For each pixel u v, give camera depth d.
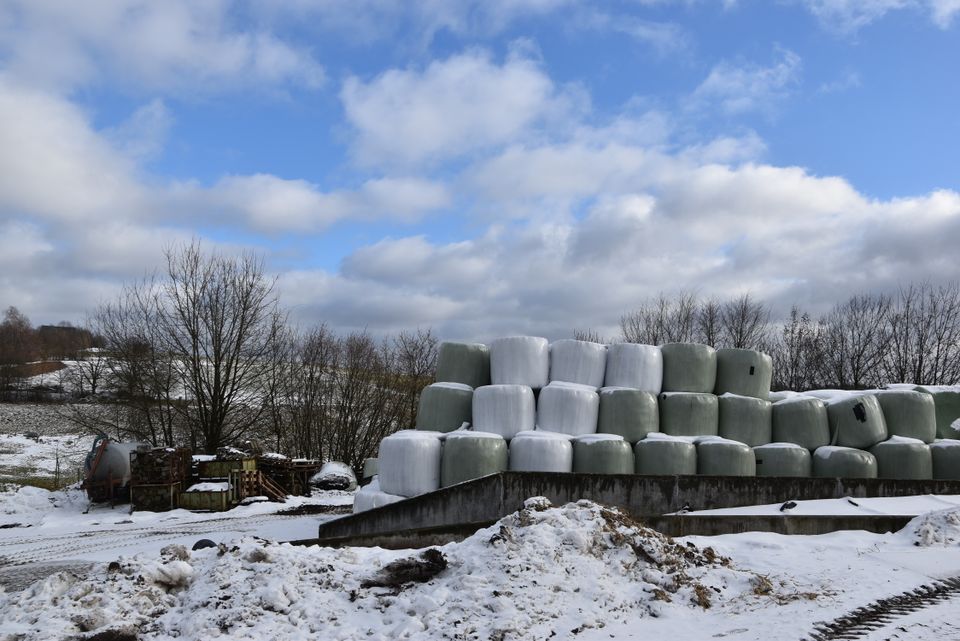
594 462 12.84
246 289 32.19
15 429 39.62
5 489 23.73
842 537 10.09
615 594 7.14
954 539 9.84
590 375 14.08
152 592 7.08
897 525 10.66
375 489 14.03
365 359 38.84
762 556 9.05
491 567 7.29
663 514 11.49
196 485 22.20
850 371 35.09
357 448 37.84
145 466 21.59
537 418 13.85
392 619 6.58
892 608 7.18
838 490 12.38
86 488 22.11
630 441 13.44
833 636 6.40
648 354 13.99
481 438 13.09
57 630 6.21
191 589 7.16
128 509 21.80
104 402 32.28
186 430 32.06
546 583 7.09
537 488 11.84
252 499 22.64
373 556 8.45
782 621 6.71
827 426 14.11
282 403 36.66
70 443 35.06
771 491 12.16
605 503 11.80
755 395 14.34
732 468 13.16
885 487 12.54
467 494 11.97
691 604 7.18
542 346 14.27
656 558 7.86
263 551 7.54
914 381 33.41
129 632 6.32
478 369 15.05
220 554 7.75
